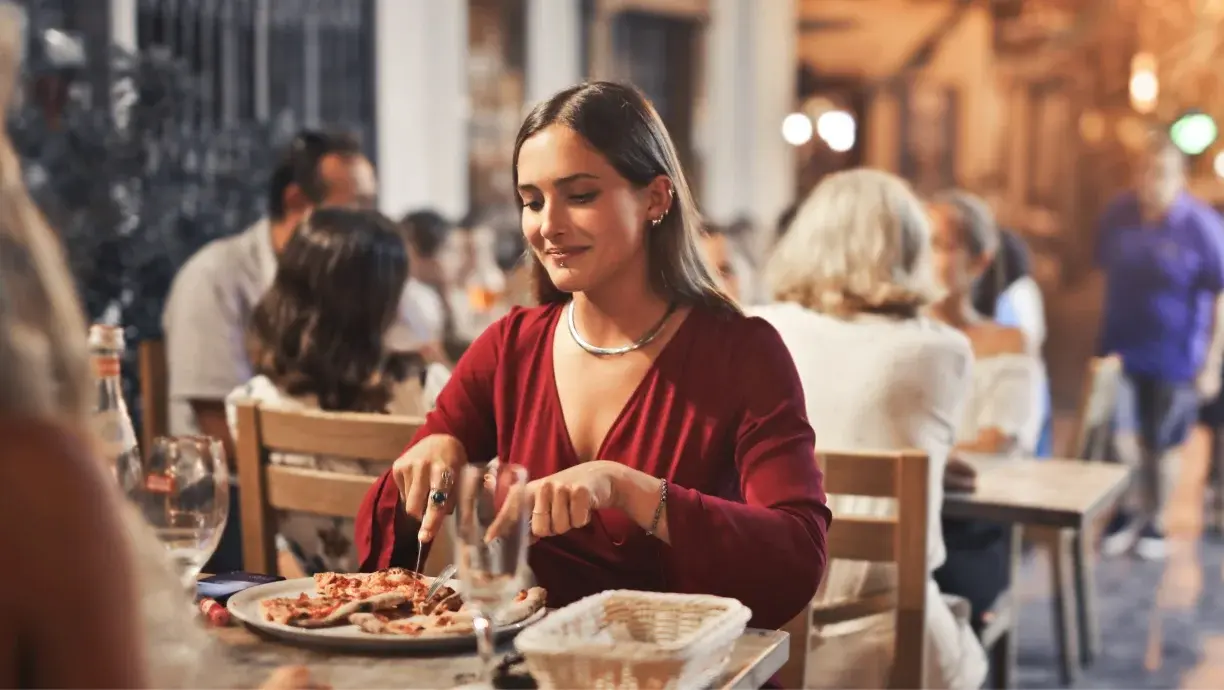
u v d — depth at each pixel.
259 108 7.13
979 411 3.57
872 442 2.54
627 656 1.26
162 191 5.03
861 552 2.31
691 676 1.30
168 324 3.64
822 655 2.50
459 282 6.32
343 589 1.63
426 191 8.11
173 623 1.07
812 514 1.76
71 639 0.95
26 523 0.94
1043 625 4.72
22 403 0.97
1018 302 4.91
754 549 1.67
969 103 15.23
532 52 8.77
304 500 2.38
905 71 14.77
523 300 5.56
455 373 2.02
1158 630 4.71
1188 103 15.31
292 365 2.55
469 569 1.32
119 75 4.82
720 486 1.87
